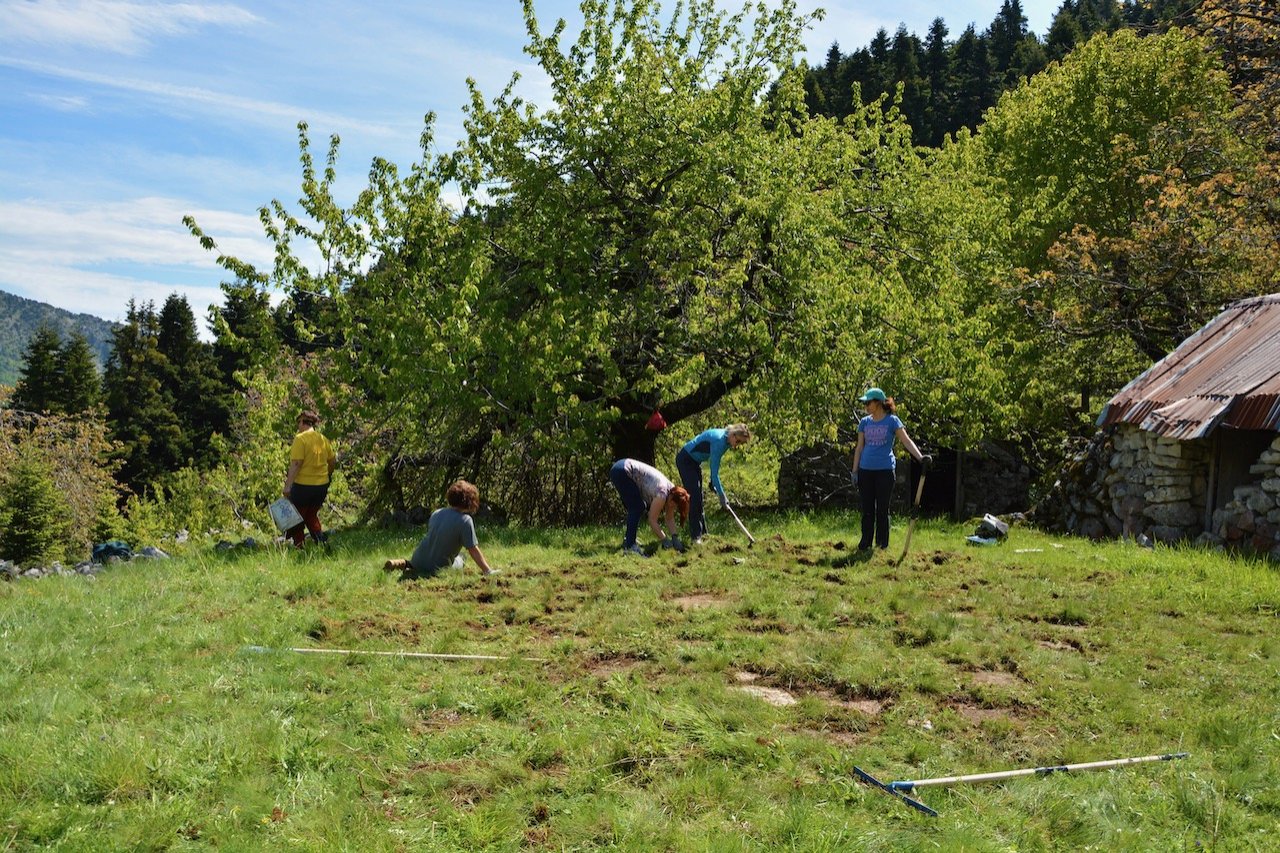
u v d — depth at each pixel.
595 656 6.88
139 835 4.22
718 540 11.43
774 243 17.98
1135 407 13.94
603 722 5.55
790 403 16.89
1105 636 7.51
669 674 6.50
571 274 17.20
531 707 5.83
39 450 37.00
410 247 17.28
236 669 6.50
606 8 18.66
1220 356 13.56
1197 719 5.79
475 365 16.09
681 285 17.72
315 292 17.11
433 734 5.43
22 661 6.61
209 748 5.04
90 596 8.90
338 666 6.60
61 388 55.62
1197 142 25.19
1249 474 12.30
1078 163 28.69
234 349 17.38
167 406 56.69
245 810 4.47
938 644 7.15
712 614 7.93
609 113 18.14
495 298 17.69
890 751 5.31
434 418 17.09
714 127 18.23
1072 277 24.17
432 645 7.10
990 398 18.52
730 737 5.33
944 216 20.12
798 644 7.09
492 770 4.93
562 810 4.56
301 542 11.98
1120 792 4.83
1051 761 5.27
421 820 4.45
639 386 16.11
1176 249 22.64
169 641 7.18
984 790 4.90
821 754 5.19
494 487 18.67
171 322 60.53
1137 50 29.56
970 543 12.74
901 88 21.33
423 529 14.38
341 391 16.66
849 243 19.80
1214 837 4.46
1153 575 9.99
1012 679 6.58
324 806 4.51
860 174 21.02
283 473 17.39
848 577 9.36
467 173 18.02
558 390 15.66
